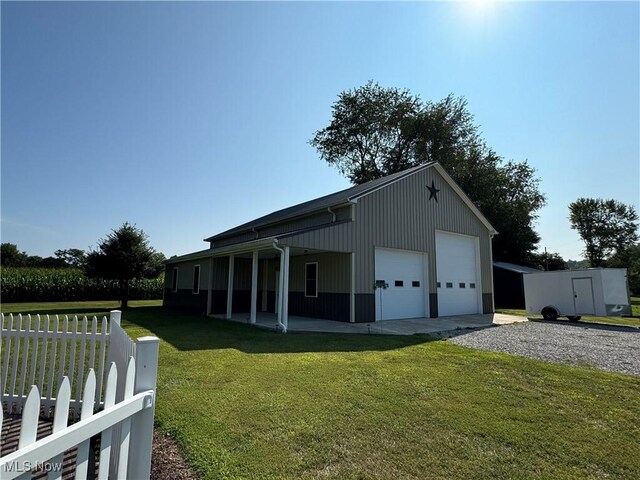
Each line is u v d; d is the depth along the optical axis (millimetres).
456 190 15625
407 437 3129
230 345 7301
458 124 28828
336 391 4336
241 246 11633
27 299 21531
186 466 2568
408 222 13547
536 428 3379
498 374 5270
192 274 16703
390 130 30219
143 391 1853
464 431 3277
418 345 7641
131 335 8547
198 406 3736
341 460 2705
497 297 22953
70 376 3695
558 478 2541
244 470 2520
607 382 4910
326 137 32656
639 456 2875
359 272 11836
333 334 9102
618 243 45375
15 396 3775
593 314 12703
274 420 3414
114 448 2055
